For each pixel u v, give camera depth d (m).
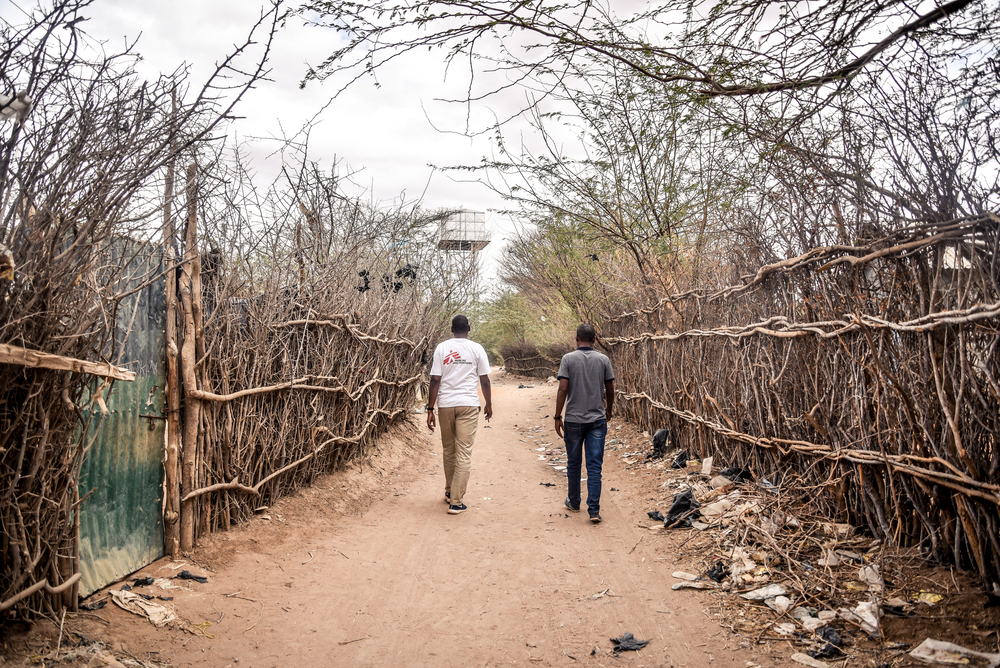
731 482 5.49
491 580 4.28
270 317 5.05
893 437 3.71
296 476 5.62
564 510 5.97
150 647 3.07
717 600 3.75
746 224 5.12
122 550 3.69
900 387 3.42
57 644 2.81
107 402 3.54
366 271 7.43
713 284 6.46
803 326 4.42
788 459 4.90
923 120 3.08
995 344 2.91
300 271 5.85
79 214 2.77
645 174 7.06
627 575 4.29
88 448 3.10
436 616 3.74
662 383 7.77
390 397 8.61
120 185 2.81
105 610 3.26
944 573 3.33
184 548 4.13
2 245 2.39
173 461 4.04
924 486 3.38
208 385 4.27
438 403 6.15
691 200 6.60
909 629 3.04
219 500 4.49
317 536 5.00
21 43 2.32
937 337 3.18
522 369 24.23
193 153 3.23
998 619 2.89
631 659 3.18
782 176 3.94
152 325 3.92
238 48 2.66
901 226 3.42
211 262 4.44
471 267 13.87
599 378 5.77
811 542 4.12
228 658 3.12
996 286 2.79
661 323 7.90
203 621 3.42
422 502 6.34
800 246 4.56
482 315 24.31
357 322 7.14
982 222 2.88
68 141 2.63
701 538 4.69
